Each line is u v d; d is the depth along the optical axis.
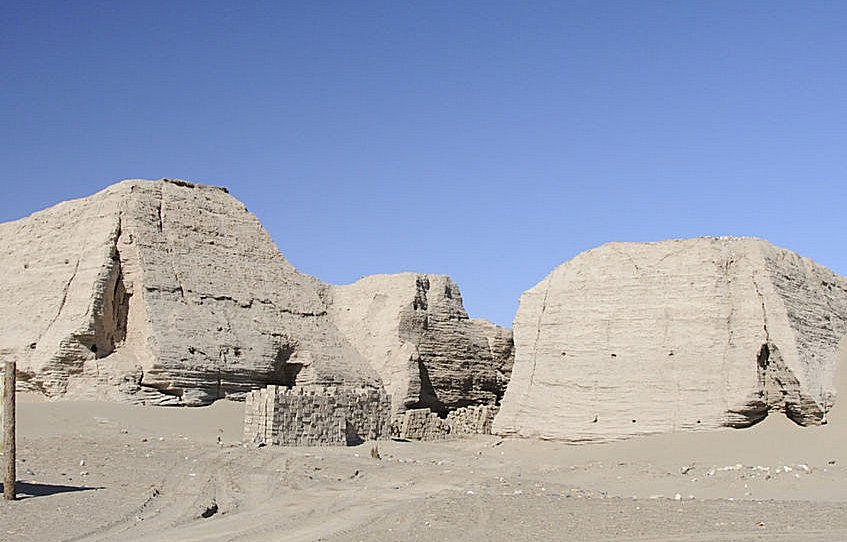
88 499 25.39
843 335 39.22
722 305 35.62
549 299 39.31
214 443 37.53
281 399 38.09
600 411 36.56
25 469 29.91
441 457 36.91
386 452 38.47
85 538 20.73
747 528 20.11
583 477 30.55
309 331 53.75
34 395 46.00
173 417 42.28
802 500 24.39
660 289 36.84
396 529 21.11
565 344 38.22
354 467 32.91
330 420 39.81
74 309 46.56
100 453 33.19
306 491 28.38
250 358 49.44
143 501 25.53
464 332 62.34
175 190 53.09
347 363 53.97
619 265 37.94
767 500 24.31
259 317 51.66
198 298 49.31
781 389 34.44
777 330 34.72
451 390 60.44
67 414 40.22
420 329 59.38
